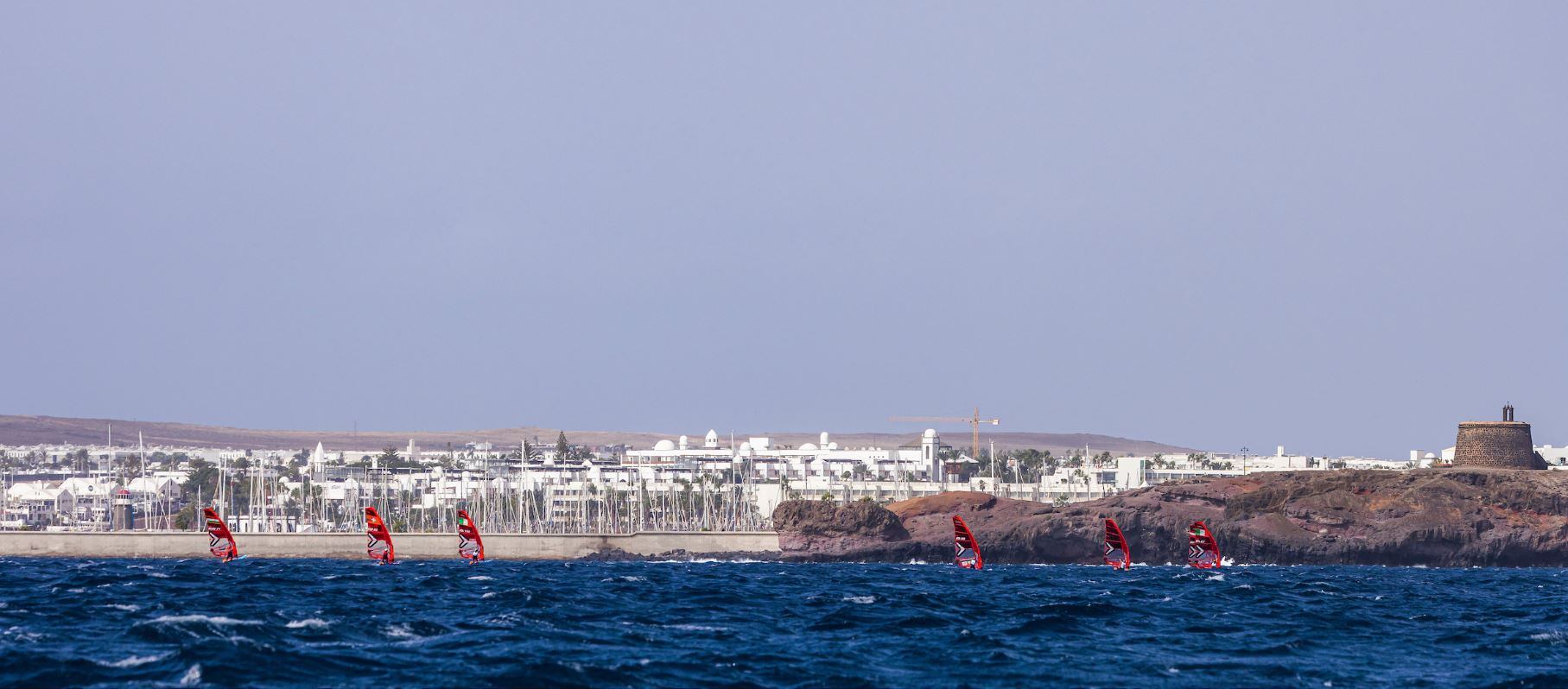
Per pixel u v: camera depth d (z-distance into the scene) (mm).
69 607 161125
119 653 118000
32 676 107000
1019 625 155000
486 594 188000
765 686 110188
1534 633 157875
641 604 179750
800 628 150625
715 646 133250
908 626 153375
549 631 139625
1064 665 124500
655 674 113188
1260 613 180750
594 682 108812
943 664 124125
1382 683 118125
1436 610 197000
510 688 105562
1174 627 159375
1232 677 119938
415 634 134875
